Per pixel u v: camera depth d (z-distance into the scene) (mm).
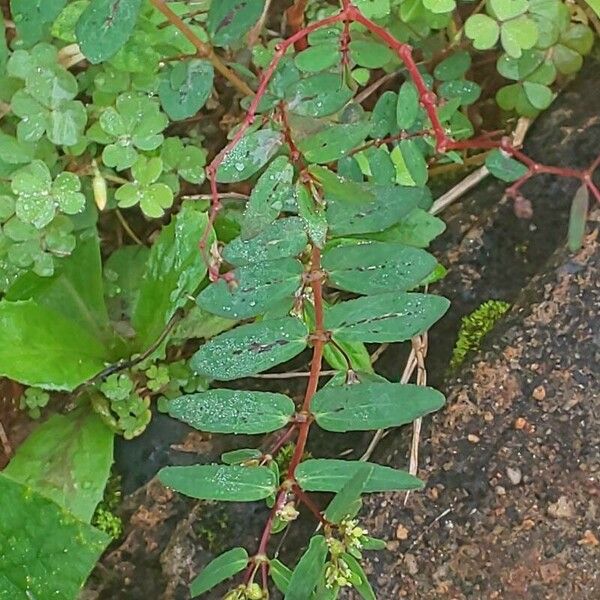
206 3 402
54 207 391
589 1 392
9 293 403
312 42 385
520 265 403
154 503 408
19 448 409
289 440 398
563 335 378
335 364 375
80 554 345
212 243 355
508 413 376
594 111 406
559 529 365
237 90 424
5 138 396
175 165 405
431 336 401
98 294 415
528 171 365
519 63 397
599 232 385
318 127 327
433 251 410
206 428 329
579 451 369
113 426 409
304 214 328
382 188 340
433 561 368
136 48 389
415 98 360
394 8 398
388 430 391
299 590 316
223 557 329
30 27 352
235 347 330
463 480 373
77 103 394
